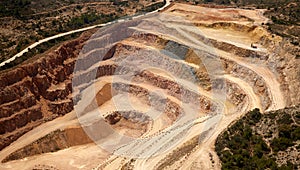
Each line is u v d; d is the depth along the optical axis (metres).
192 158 82.00
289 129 75.88
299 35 140.38
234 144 80.56
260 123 82.94
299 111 81.50
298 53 126.50
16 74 129.62
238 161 73.69
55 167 109.06
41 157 115.19
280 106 110.31
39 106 131.25
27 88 131.12
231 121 104.50
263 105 114.12
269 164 69.44
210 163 78.69
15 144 118.50
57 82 141.25
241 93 122.12
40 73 136.38
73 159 113.44
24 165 110.88
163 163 85.81
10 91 126.06
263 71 129.38
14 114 124.50
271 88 119.12
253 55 136.88
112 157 104.12
